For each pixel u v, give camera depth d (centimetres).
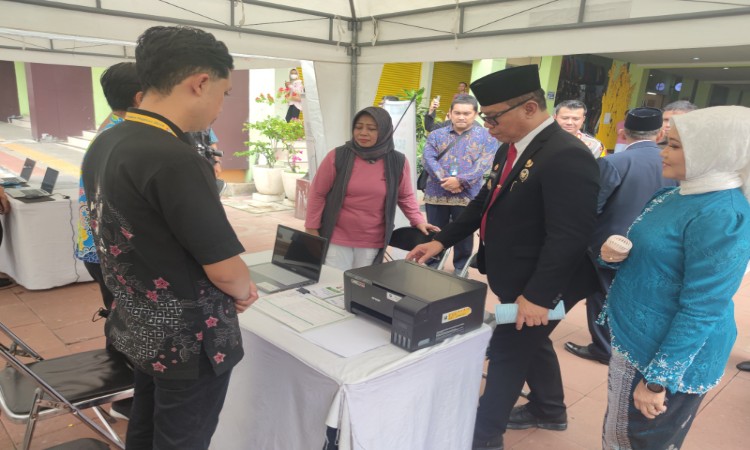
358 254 267
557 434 228
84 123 1355
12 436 206
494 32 325
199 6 341
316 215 267
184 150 104
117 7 310
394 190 260
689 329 127
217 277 109
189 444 123
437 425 159
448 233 218
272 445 153
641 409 140
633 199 256
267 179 720
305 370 137
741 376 290
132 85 190
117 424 218
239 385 161
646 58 1113
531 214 172
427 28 368
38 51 542
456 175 400
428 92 959
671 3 246
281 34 381
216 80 111
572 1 285
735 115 125
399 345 145
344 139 450
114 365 179
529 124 172
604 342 293
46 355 270
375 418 135
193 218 102
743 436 232
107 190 106
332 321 162
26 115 1741
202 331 115
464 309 154
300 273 207
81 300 347
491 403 193
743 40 225
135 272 109
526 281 178
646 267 141
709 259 125
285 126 693
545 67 947
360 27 422
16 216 339
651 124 260
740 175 128
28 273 348
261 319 161
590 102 1108
